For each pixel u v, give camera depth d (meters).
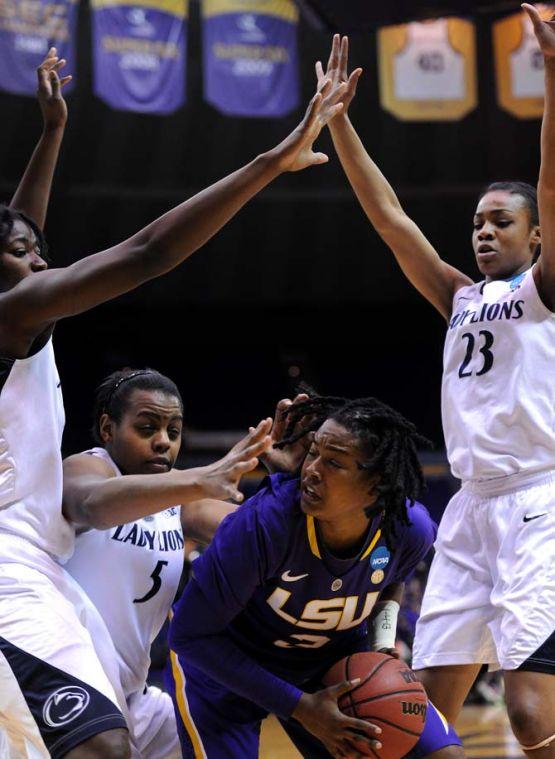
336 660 3.61
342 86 2.97
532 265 4.12
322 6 6.49
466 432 3.80
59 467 3.24
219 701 3.56
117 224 16.88
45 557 3.26
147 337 18.86
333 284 18.12
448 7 6.35
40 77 3.94
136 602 3.61
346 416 3.13
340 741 3.19
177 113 15.74
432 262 4.27
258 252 17.80
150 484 3.02
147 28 12.05
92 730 2.93
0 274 3.21
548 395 3.70
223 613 3.23
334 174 17.00
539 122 16.05
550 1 6.25
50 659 3.02
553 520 3.60
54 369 3.27
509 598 3.57
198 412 18.89
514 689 3.50
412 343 18.98
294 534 3.18
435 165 16.55
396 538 3.29
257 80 12.15
